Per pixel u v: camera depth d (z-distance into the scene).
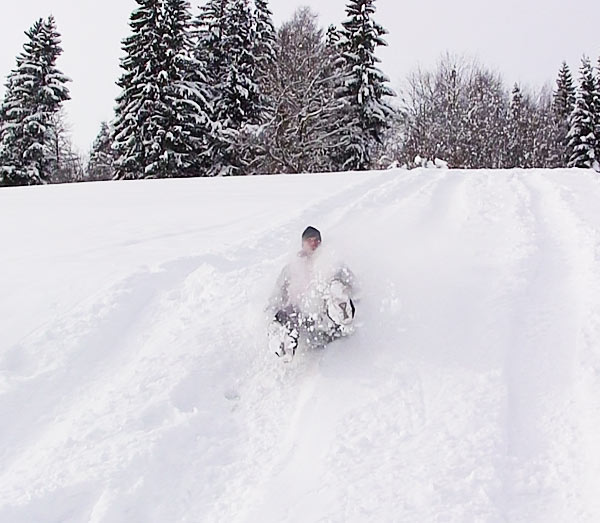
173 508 3.22
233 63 36.88
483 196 9.59
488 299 5.21
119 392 4.32
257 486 3.29
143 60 34.53
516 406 3.71
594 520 2.73
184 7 35.53
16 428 4.05
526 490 2.99
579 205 8.28
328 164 35.78
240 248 7.56
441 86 41.59
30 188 17.31
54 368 4.71
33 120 37.69
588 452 3.18
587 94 44.44
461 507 2.87
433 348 4.54
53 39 39.53
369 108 36.62
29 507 3.14
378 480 3.14
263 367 4.73
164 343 5.10
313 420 3.89
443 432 3.49
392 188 10.99
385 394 4.04
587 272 5.46
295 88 34.94
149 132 33.31
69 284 6.49
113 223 10.38
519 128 42.50
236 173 34.34
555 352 4.25
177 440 3.75
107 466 3.45
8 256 7.95
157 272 6.59
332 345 4.85
